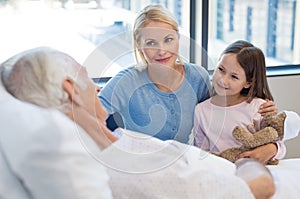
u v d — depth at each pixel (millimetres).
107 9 1717
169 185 877
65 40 1704
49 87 811
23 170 708
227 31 1979
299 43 2137
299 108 1980
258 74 1463
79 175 720
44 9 1658
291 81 1941
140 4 1780
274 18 2078
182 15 1880
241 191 899
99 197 734
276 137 1351
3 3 1604
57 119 748
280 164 1291
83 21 1704
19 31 1645
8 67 838
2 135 734
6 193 725
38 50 886
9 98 787
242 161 1108
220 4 1935
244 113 1421
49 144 707
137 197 864
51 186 703
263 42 2078
